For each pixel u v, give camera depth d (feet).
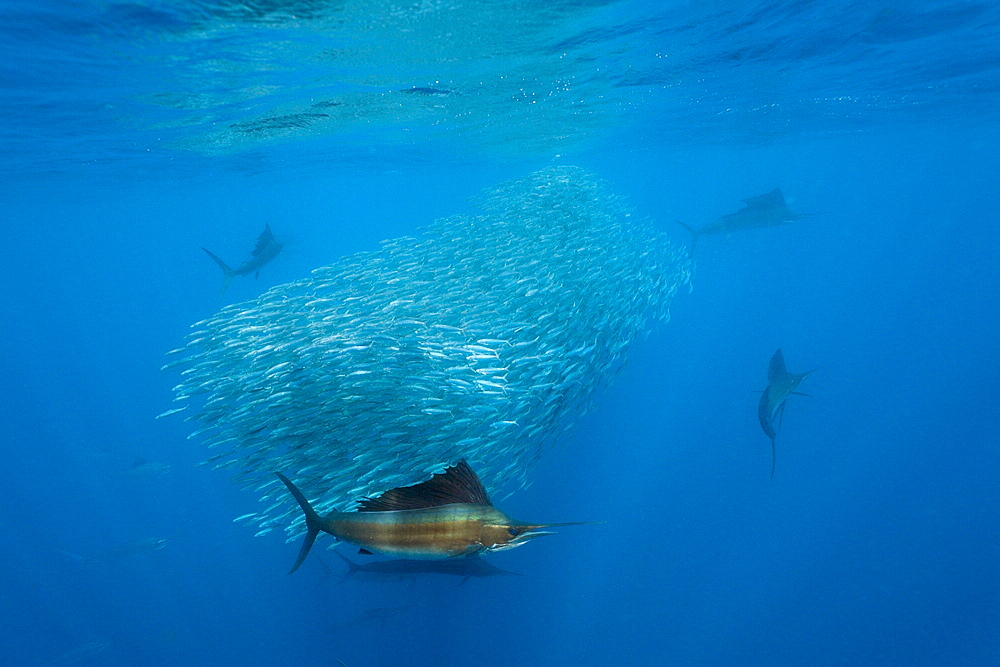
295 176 111.14
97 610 51.24
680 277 54.39
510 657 40.70
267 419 27.37
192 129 55.42
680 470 61.16
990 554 49.70
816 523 54.60
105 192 100.58
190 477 71.20
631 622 43.68
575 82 51.44
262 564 53.31
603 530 51.72
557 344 36.19
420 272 44.73
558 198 53.57
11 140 52.11
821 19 36.86
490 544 7.11
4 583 56.75
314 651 42.63
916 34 40.55
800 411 78.95
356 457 24.66
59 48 30.99
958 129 99.19
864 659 40.68
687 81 53.52
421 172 126.41
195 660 44.24
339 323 31.58
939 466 64.54
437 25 33.14
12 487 78.84
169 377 124.77
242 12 28.19
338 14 29.81
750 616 44.57
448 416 26.76
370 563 34.35
